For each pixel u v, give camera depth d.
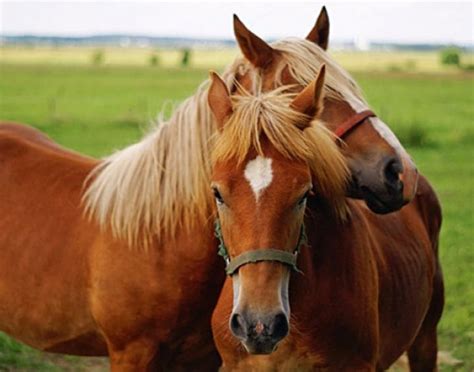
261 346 3.32
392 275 4.39
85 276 4.55
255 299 3.34
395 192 4.20
